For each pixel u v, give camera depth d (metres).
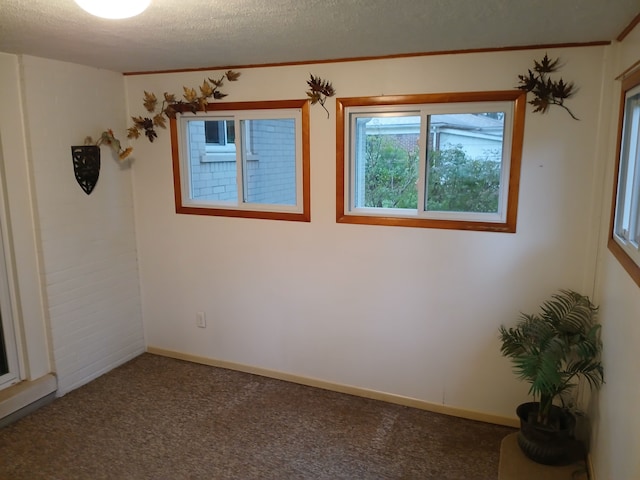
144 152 3.49
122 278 3.59
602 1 1.69
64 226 3.10
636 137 1.81
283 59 2.84
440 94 2.65
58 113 2.99
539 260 2.62
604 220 2.35
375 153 2.95
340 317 3.14
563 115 2.45
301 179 3.09
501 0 1.70
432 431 2.79
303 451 2.59
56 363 3.12
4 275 2.88
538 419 2.44
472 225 2.71
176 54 2.71
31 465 2.47
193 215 3.45
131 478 2.38
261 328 3.40
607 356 2.11
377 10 1.83
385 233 2.92
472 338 2.84
